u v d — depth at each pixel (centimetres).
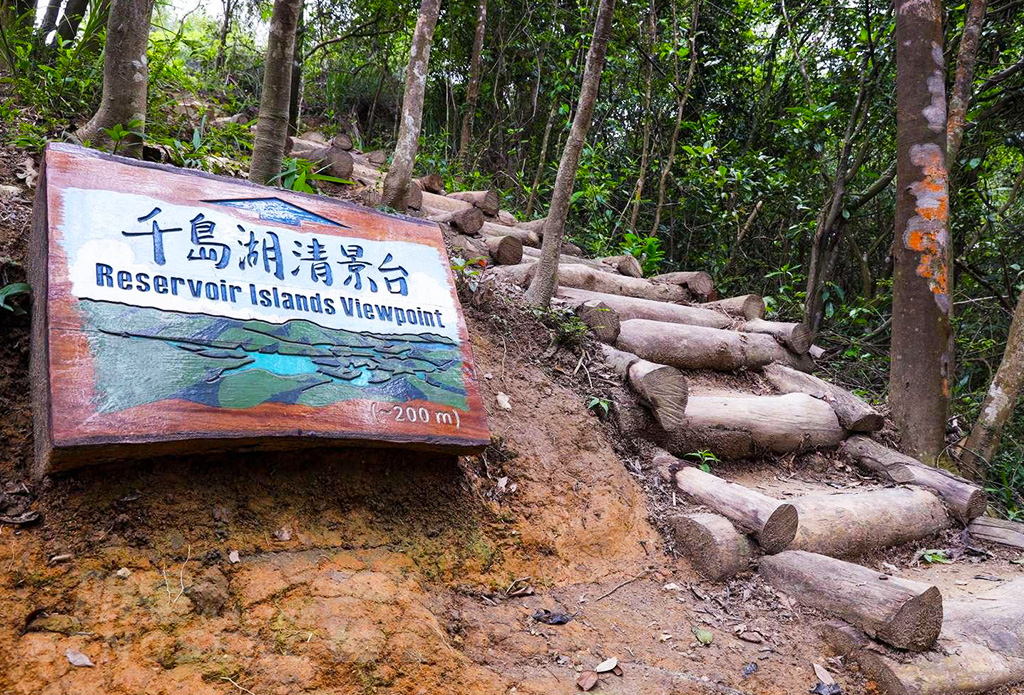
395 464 305
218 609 237
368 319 300
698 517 365
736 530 362
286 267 290
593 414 420
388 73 1027
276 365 269
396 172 534
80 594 223
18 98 459
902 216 536
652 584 344
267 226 295
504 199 877
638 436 430
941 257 524
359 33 948
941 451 523
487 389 388
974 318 769
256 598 242
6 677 201
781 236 917
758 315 614
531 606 306
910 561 421
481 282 440
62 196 257
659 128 940
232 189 297
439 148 905
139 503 246
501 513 334
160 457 254
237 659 224
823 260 815
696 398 468
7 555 224
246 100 757
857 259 923
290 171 426
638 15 915
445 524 310
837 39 920
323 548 269
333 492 285
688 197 938
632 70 913
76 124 456
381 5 873
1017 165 907
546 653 279
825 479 477
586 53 909
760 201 876
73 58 483
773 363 557
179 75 593
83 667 208
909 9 532
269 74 423
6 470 247
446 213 586
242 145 570
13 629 210
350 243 312
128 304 251
